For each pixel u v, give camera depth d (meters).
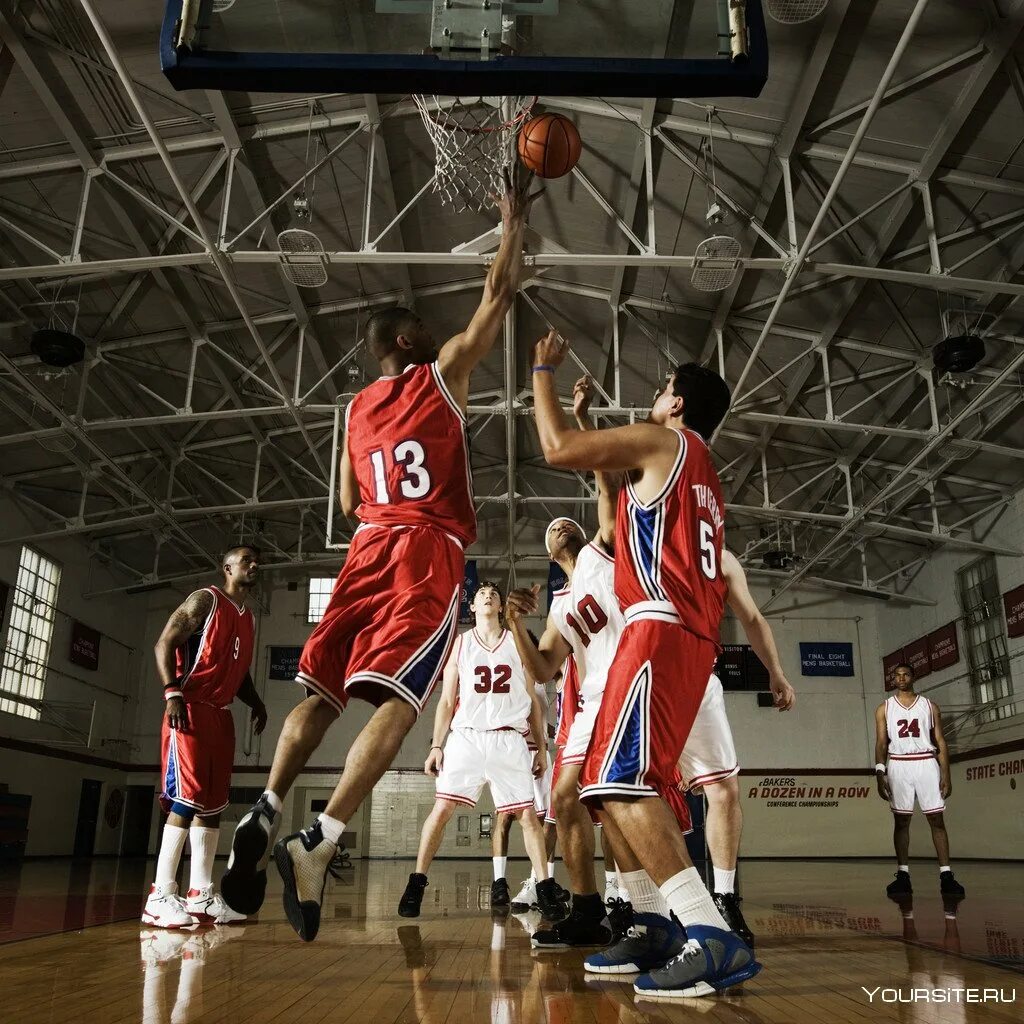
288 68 2.45
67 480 17.14
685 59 2.48
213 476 16.92
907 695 7.70
